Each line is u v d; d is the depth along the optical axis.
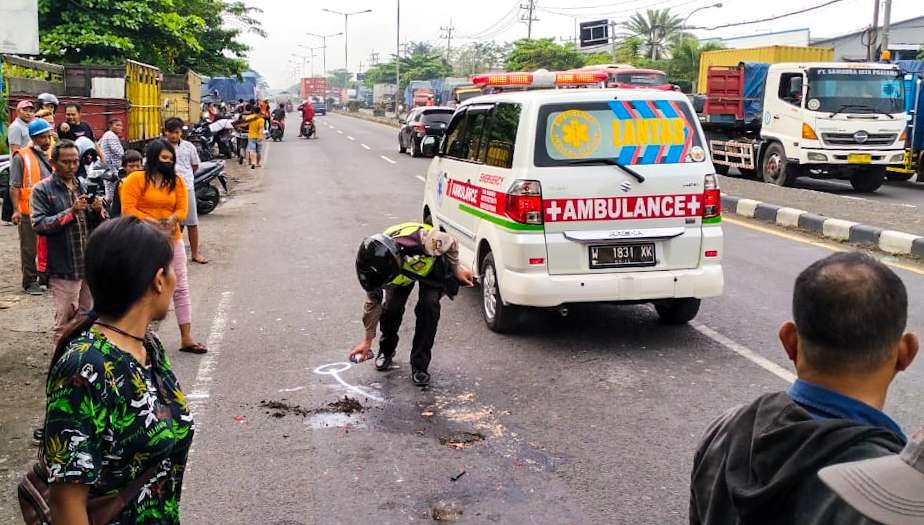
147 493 2.23
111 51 24.72
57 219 5.99
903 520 1.19
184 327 6.61
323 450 4.83
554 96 6.55
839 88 17.69
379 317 5.84
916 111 18.97
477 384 5.91
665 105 6.61
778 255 10.63
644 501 4.20
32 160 8.48
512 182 6.54
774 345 6.77
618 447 4.84
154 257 2.25
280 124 36.69
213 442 4.94
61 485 2.09
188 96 26.80
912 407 5.37
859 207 13.63
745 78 21.09
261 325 7.48
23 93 15.74
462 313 7.80
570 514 4.08
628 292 6.55
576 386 5.85
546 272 6.49
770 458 1.64
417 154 26.94
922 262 10.27
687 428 5.11
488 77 19.05
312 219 13.88
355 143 35.41
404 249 5.70
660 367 6.23
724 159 21.23
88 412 2.11
